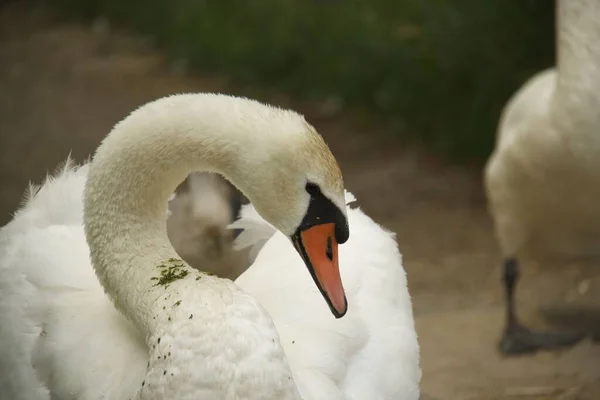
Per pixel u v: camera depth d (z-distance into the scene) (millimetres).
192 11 20094
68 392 4820
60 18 22438
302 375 4746
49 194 5996
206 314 4285
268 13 18922
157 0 21031
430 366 8547
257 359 4191
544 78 9070
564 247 9500
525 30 13562
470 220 12797
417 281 11055
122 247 4789
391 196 13617
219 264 7004
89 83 18266
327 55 17203
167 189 4840
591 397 7723
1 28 22109
